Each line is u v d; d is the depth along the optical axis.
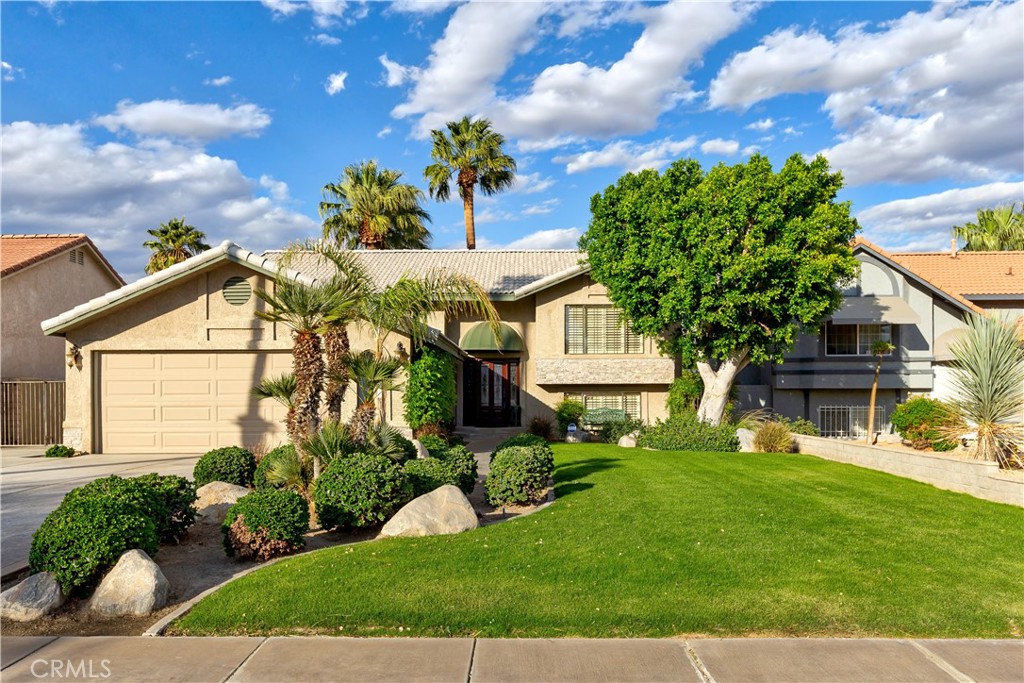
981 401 14.62
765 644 5.96
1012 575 7.78
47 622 6.61
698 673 5.41
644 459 17.22
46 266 26.83
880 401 27.25
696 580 7.45
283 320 11.16
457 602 6.78
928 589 7.27
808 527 9.88
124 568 6.97
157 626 6.34
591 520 10.07
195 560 8.57
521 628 6.27
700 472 14.89
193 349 18.98
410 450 13.06
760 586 7.29
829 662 5.61
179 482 9.41
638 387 25.20
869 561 8.22
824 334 26.80
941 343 26.39
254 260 18.62
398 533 9.19
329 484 9.56
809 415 27.34
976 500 12.16
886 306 25.88
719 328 21.52
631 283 21.31
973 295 27.52
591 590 7.12
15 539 9.54
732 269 19.25
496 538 9.03
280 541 8.48
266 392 11.21
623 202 21.06
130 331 19.03
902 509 11.28
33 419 22.84
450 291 13.57
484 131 41.06
